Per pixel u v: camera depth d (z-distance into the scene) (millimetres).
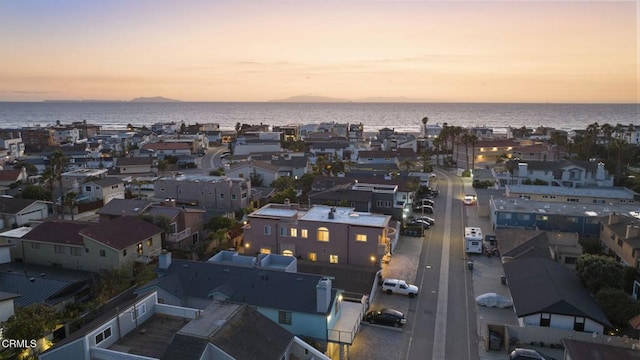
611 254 53250
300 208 60219
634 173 108750
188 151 147000
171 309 31703
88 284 46219
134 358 25500
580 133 181750
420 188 90875
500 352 35219
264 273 38219
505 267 46406
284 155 124188
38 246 50531
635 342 32562
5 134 159000
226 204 76188
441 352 35219
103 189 82062
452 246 60875
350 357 34406
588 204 67438
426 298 44875
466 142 127750
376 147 151375
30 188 81812
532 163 97500
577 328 36062
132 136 186500
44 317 33312
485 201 78250
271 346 26531
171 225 57406
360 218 53250
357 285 43438
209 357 24516
